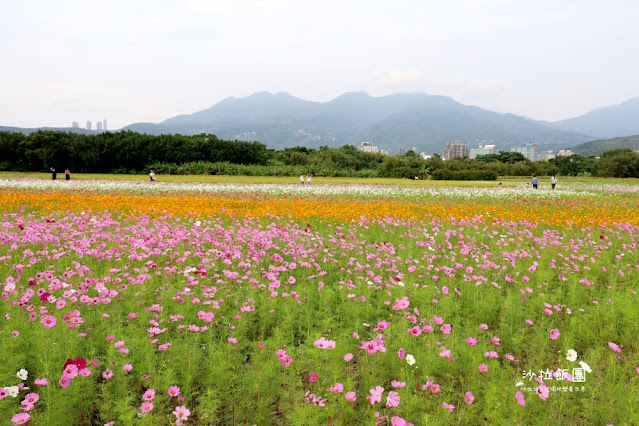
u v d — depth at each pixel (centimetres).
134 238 945
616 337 552
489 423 366
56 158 5425
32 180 3316
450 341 496
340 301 680
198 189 2628
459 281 776
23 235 850
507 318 617
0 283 625
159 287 672
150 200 1752
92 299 538
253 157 6850
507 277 754
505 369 462
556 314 623
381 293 710
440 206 1841
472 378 432
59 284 551
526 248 1054
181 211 1501
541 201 2277
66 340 450
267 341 498
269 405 415
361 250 996
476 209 1792
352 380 432
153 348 451
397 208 1742
